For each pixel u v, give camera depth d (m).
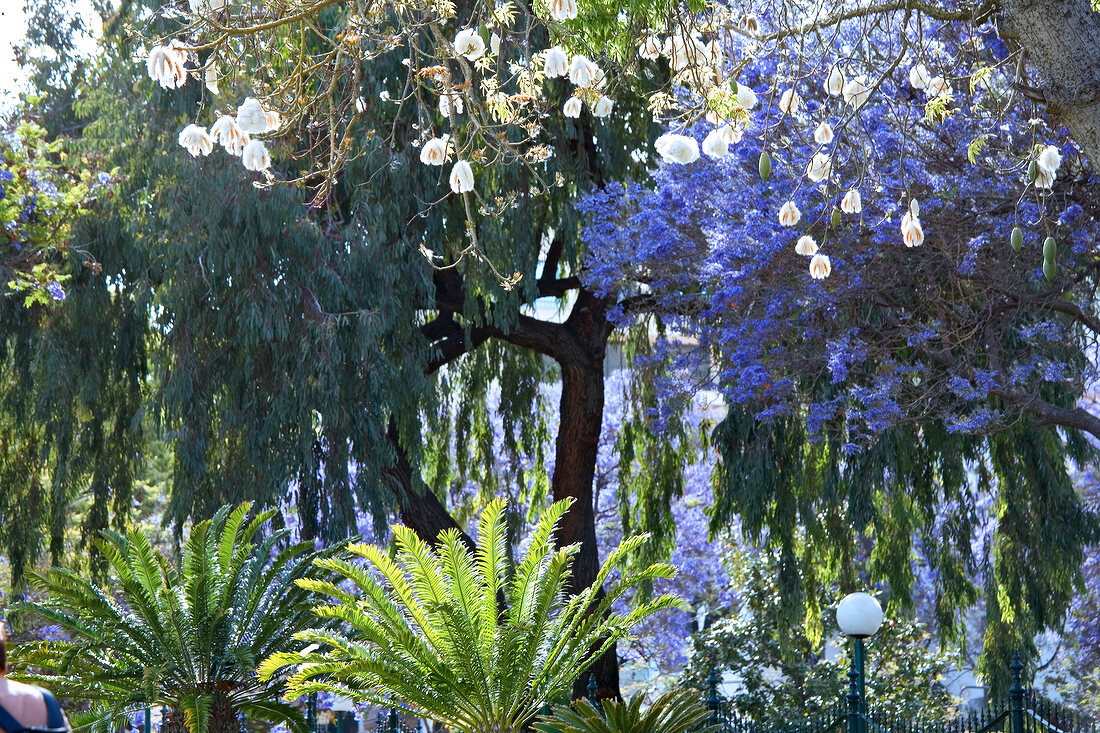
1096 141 5.13
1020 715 9.59
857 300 11.91
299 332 13.04
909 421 11.56
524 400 17.25
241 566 10.02
